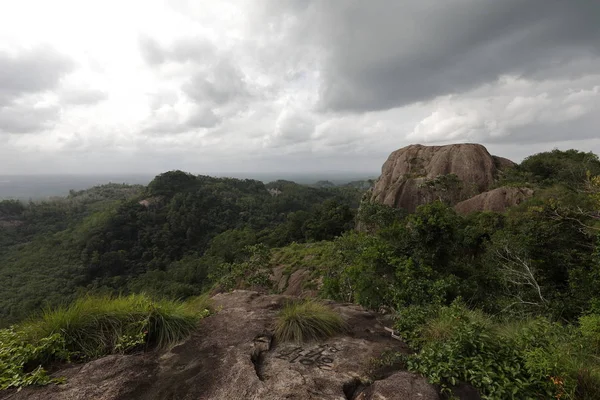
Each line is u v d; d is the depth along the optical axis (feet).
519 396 9.16
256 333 13.47
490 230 43.50
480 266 33.65
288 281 68.49
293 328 13.56
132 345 11.75
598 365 10.86
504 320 18.08
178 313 13.75
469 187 103.55
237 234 205.57
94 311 12.62
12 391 9.12
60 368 10.61
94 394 9.12
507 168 107.65
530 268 31.50
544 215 37.99
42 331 11.44
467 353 10.85
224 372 10.39
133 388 9.55
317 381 10.21
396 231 32.01
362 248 35.60
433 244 29.22
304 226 154.10
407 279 22.44
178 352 11.91
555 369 9.60
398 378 10.06
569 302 25.98
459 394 9.45
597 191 33.86
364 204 102.89
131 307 13.35
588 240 34.58
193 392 9.43
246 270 62.80
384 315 17.80
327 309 15.66
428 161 122.83
